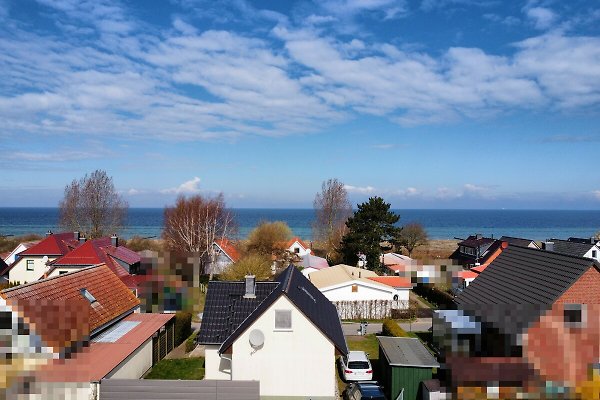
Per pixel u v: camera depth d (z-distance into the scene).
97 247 45.59
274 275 56.06
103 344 23.83
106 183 84.56
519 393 19.05
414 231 92.56
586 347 21.23
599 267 22.55
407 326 38.78
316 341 22.58
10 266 53.72
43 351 19.67
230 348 22.72
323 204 93.19
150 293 42.31
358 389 22.31
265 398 22.45
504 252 33.12
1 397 18.53
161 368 26.53
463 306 29.03
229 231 86.19
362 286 42.72
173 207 77.19
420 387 21.98
